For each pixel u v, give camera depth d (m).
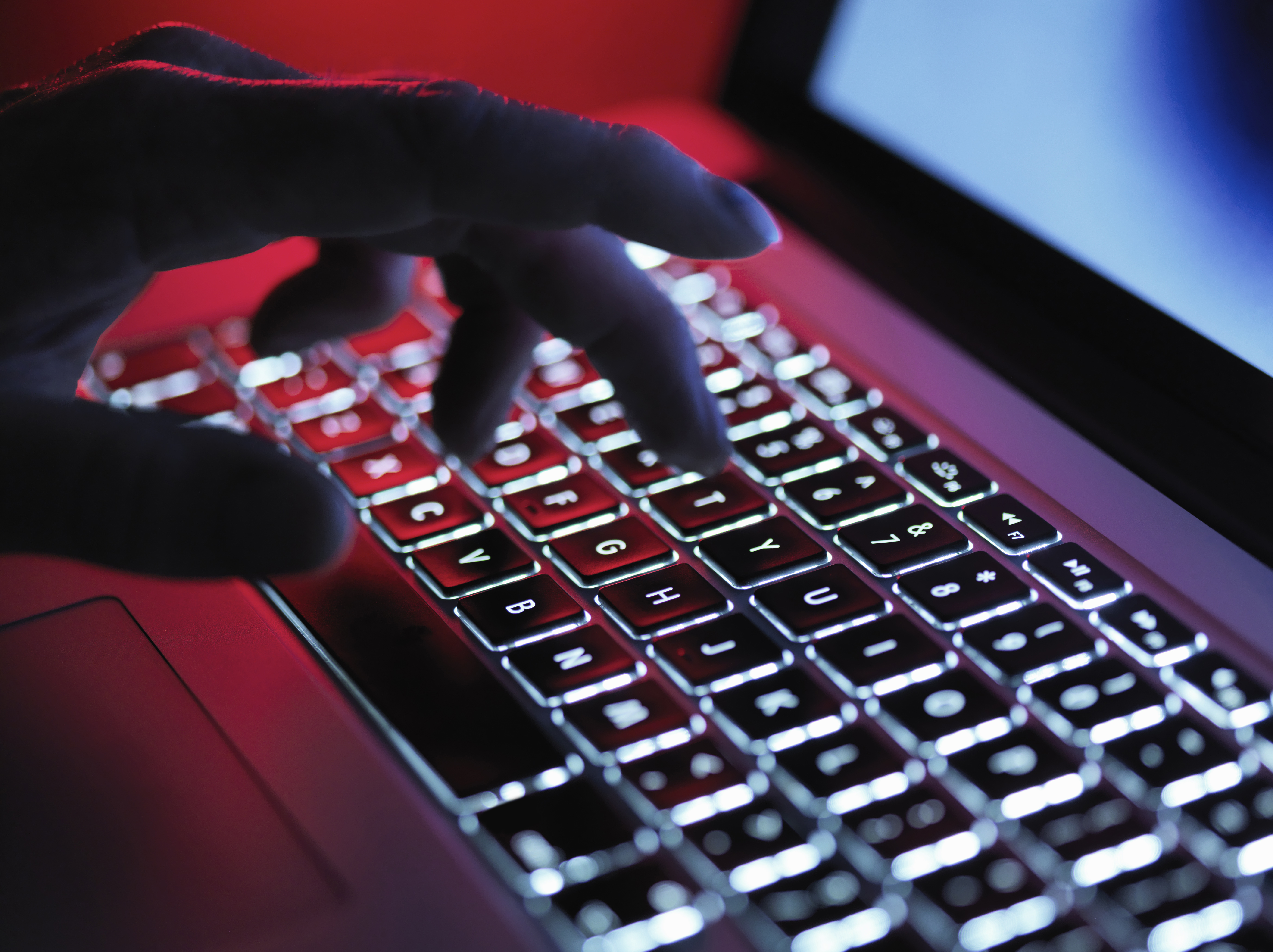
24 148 0.39
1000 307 0.60
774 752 0.37
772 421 0.53
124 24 0.81
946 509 0.48
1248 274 0.50
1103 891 0.32
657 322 0.48
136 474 0.32
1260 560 0.45
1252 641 0.41
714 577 0.45
